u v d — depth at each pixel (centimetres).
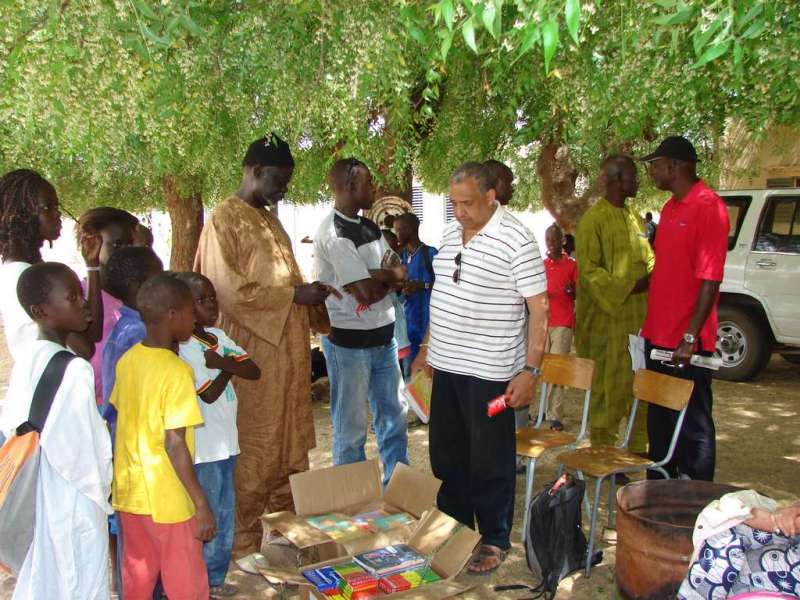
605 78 404
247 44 348
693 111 428
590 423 503
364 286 396
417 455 566
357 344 417
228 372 328
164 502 276
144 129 365
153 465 277
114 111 321
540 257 357
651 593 306
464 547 309
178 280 286
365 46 326
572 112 487
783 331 747
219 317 381
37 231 304
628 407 499
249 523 388
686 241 400
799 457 546
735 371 786
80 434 251
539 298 352
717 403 698
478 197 350
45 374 252
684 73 380
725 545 243
